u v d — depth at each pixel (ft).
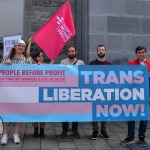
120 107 19.79
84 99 19.65
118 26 28.71
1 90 19.29
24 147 19.07
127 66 19.79
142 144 19.80
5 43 25.91
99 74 19.72
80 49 31.17
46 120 19.49
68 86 19.60
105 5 28.50
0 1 32.07
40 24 32.14
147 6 29.14
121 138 21.50
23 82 19.39
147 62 20.45
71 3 32.32
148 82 19.92
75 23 31.83
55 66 19.53
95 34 28.37
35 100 19.44
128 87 19.81
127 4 28.81
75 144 19.90
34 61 23.02
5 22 32.17
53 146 19.39
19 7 32.14
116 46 28.66
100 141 20.67
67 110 19.58
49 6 32.19
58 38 20.47
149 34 29.17
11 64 19.30
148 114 19.89
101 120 19.69
